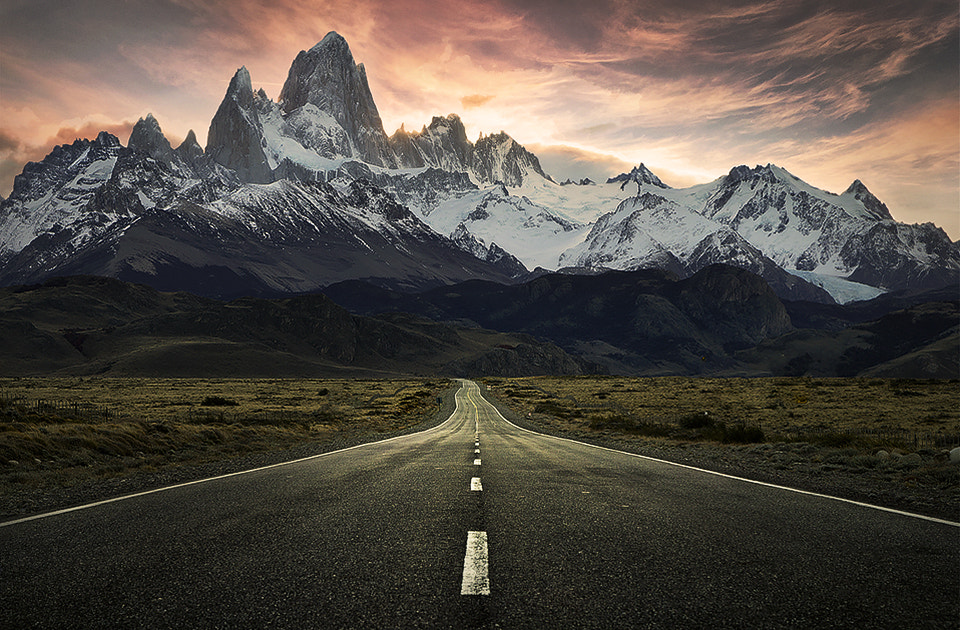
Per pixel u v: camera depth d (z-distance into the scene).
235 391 110.12
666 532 6.85
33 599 4.52
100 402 69.12
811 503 9.07
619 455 18.05
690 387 103.25
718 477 12.48
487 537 6.55
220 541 6.43
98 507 8.80
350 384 157.88
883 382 90.50
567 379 188.88
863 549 6.10
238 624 3.99
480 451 19.23
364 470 13.45
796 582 4.95
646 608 4.30
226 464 16.28
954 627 3.97
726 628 3.92
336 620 4.06
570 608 4.29
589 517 7.73
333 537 6.58
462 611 4.22
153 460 17.75
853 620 4.09
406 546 6.15
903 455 16.47
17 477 12.97
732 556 5.79
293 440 27.81
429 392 115.06
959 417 42.09
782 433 31.52
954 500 9.83
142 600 4.49
